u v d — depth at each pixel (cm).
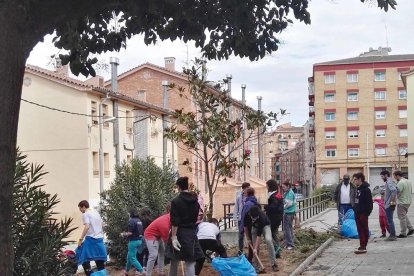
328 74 9238
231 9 728
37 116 3694
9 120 436
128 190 1538
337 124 9175
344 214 1769
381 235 1748
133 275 1345
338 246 1539
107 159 3838
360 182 1371
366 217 1360
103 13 728
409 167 6053
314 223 2253
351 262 1232
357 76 9131
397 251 1370
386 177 1625
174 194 1616
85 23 731
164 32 739
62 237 642
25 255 613
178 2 684
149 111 4322
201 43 759
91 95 3709
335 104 9188
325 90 9238
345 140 9138
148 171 1590
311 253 1352
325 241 1584
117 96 3862
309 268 1175
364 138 9069
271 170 13562
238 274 905
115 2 571
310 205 2534
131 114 4191
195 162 4997
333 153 9181
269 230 1147
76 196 3622
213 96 1301
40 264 611
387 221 1614
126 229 1487
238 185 5188
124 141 4056
